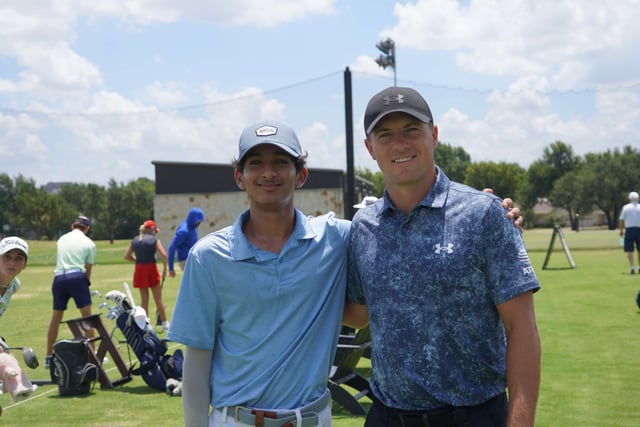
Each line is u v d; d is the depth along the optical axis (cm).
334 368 572
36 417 584
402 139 259
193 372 280
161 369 694
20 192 5900
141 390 692
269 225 277
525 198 8750
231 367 274
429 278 249
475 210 249
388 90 264
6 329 1125
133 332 705
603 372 678
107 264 2864
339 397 572
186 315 274
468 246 247
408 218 256
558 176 8656
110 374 773
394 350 256
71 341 678
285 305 271
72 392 673
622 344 812
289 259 272
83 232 854
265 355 269
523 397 243
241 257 269
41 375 776
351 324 305
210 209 2670
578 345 812
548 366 708
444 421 252
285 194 277
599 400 577
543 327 941
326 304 278
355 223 277
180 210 2684
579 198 6788
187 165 2675
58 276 824
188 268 276
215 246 274
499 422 254
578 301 1190
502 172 7812
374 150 268
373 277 262
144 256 1036
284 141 276
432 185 260
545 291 1349
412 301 253
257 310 270
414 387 253
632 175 6506
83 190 8656
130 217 8025
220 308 276
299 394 269
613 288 1367
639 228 1634
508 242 246
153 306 1381
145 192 8144
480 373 252
